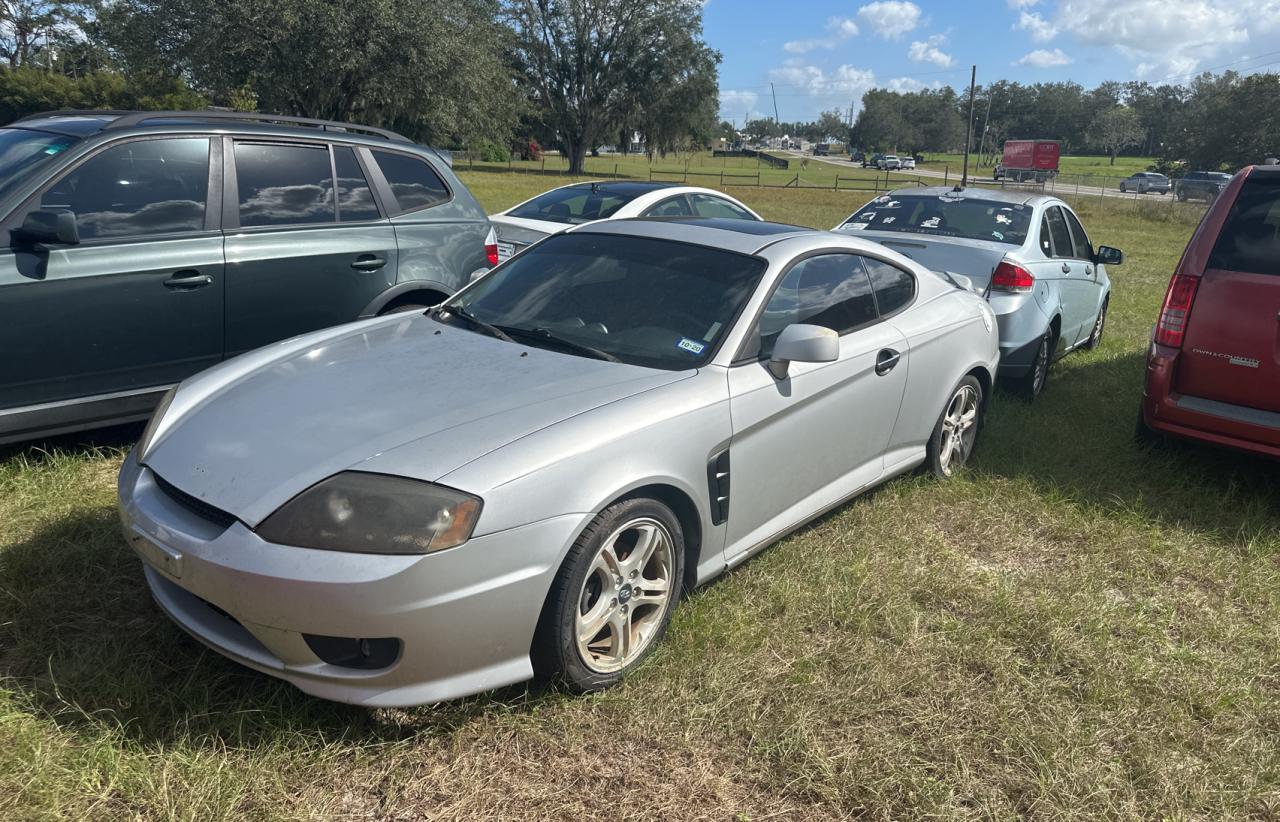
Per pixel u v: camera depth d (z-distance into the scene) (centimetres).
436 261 545
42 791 216
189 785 225
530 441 256
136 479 271
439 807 229
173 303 430
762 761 254
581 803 234
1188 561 399
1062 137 14750
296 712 252
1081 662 313
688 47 6059
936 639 321
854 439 387
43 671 267
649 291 350
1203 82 10362
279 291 471
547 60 6059
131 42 2930
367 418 268
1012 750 264
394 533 230
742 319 332
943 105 15988
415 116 3453
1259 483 493
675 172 6719
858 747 262
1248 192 455
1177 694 297
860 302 400
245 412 279
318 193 498
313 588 225
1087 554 405
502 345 331
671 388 298
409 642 232
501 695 269
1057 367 757
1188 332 461
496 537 240
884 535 402
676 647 299
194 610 258
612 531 267
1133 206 3734
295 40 2895
